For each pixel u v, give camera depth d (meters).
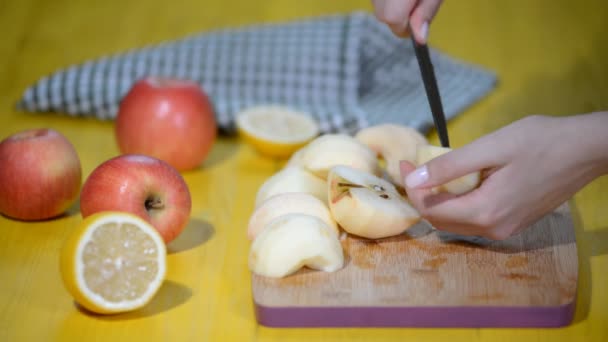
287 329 0.78
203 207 0.97
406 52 1.23
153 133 1.01
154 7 1.54
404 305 0.77
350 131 1.11
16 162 0.90
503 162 0.77
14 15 1.46
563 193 0.79
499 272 0.81
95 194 0.85
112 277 0.79
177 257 0.88
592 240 0.91
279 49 1.21
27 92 1.15
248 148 1.11
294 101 1.19
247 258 0.88
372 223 0.83
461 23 1.48
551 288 0.79
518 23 1.48
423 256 0.83
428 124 1.10
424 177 0.77
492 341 0.77
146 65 1.20
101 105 1.14
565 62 1.32
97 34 1.40
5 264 0.86
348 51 1.19
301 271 0.81
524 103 1.20
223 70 1.21
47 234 0.91
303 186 0.89
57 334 0.78
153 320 0.79
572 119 0.77
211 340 0.77
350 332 0.78
